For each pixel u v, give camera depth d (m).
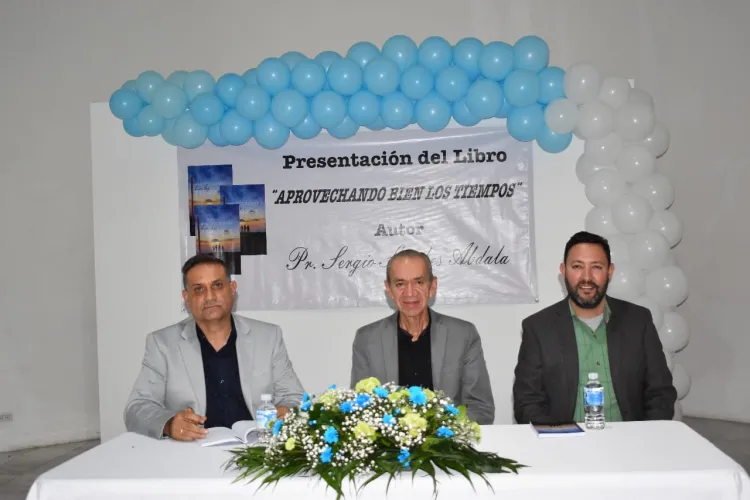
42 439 6.65
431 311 3.75
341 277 5.69
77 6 6.78
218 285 3.45
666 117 6.78
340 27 6.82
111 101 5.59
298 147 5.68
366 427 2.31
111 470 2.55
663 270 5.32
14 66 6.65
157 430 2.99
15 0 6.67
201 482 2.41
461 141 5.61
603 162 5.33
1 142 6.61
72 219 6.77
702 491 2.33
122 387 5.77
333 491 2.34
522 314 5.61
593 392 3.02
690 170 6.71
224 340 3.56
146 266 5.78
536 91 5.15
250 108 5.17
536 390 3.54
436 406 2.49
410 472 2.39
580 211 5.55
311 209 5.69
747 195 6.41
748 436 6.09
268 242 5.70
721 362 6.62
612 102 5.27
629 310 3.58
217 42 6.84
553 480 2.33
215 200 5.70
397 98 5.16
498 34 6.82
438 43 5.21
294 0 6.85
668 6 6.68
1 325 6.55
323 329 5.75
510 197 5.59
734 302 6.52
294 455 2.40
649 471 2.34
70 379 6.77
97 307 5.79
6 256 6.59
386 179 5.66
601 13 6.80
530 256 5.58
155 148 5.77
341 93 5.20
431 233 5.64
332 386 2.60
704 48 6.56
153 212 5.78
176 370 3.47
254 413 3.49
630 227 5.24
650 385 3.51
